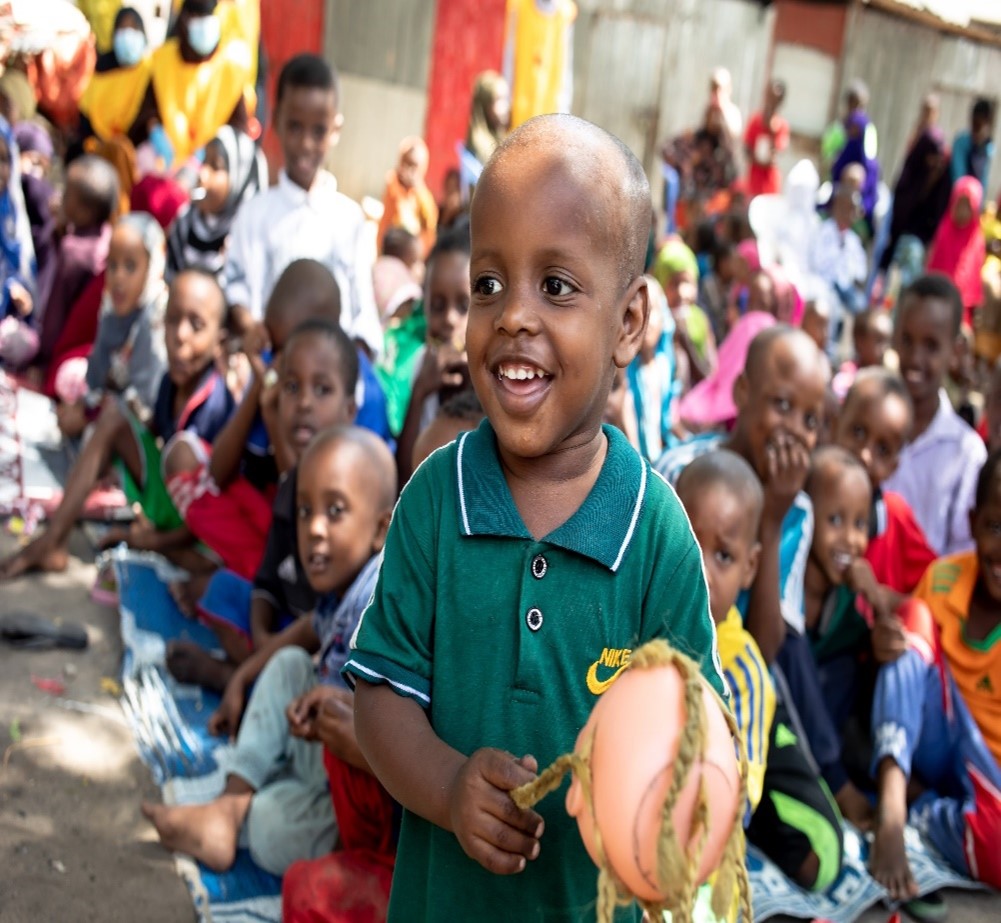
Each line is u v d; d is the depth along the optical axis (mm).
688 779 970
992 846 2848
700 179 10562
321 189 4684
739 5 12078
